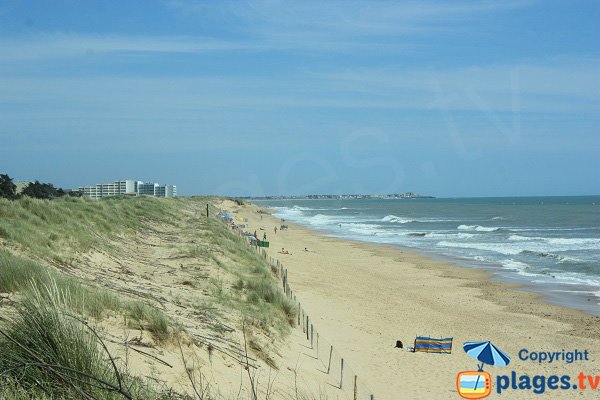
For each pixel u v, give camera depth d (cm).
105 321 846
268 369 1066
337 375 1373
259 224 8588
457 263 4375
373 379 1483
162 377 709
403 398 1353
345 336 1934
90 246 1897
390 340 1953
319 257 4591
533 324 2333
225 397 760
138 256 2259
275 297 1902
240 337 1171
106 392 495
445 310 2595
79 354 527
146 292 1403
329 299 2655
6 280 864
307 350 1502
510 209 14775
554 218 10706
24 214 1850
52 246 1655
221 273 2144
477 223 9475
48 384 488
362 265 4203
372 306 2586
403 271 3919
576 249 5297
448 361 1727
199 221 4538
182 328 975
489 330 2212
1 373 473
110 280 1474
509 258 4700
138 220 3362
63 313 571
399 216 11875
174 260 2306
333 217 11544
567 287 3278
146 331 866
